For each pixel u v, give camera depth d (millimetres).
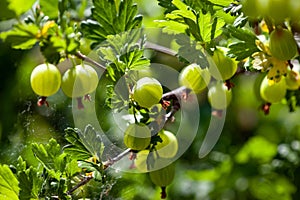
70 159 771
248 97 1153
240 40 777
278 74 774
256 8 750
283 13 735
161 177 776
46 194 767
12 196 771
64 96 897
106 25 746
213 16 778
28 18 712
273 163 1074
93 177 766
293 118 1170
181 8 765
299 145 1071
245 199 1103
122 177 856
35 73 732
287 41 753
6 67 1000
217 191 1106
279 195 1092
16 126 984
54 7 724
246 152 1096
